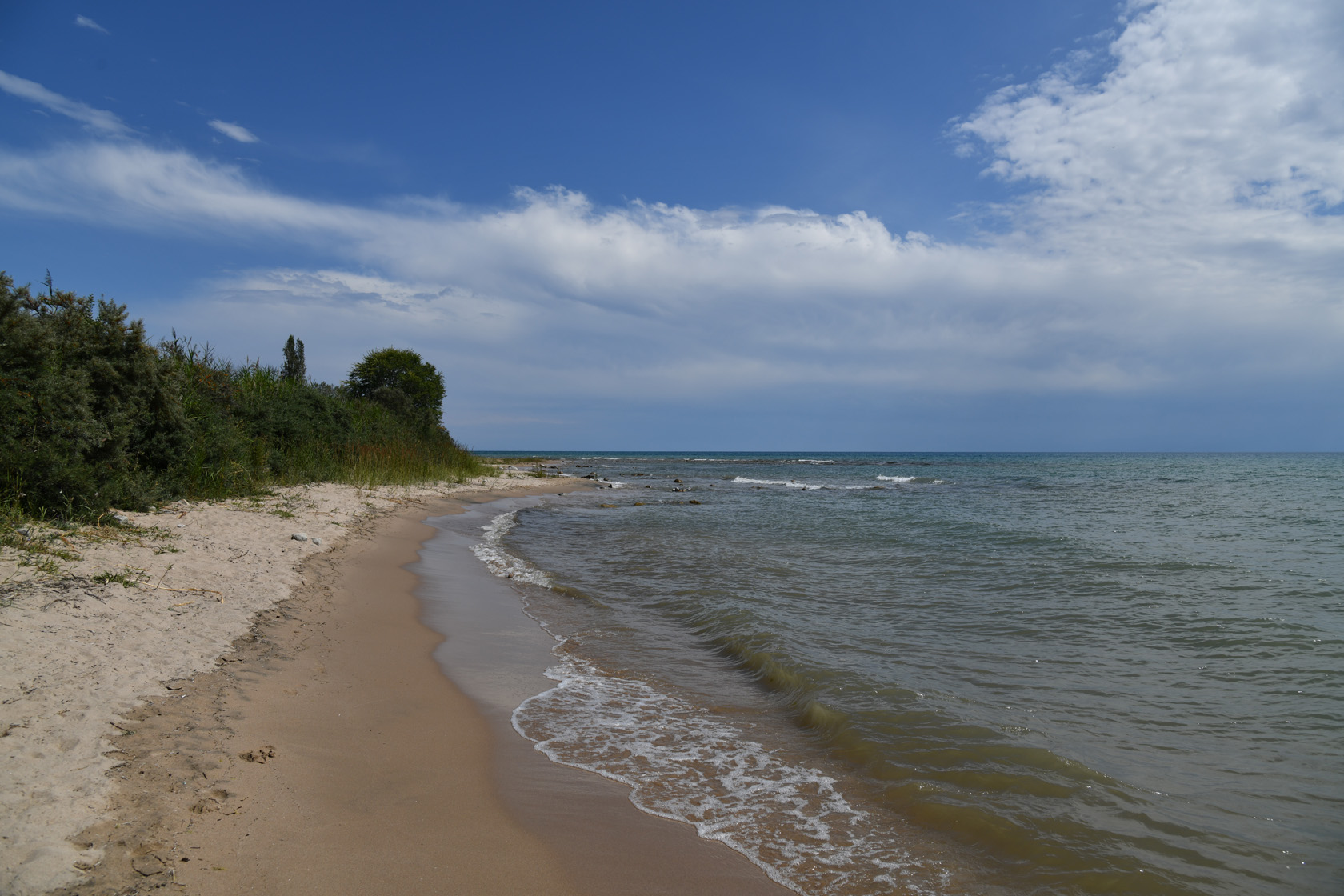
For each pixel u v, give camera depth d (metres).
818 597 10.04
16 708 4.00
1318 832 4.00
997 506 25.47
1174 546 14.92
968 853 3.84
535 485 31.80
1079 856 3.76
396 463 22.47
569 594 10.17
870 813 4.27
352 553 10.70
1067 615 9.00
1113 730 5.41
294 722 4.76
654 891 3.35
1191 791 4.47
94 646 5.12
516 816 3.98
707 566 12.48
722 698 6.27
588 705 5.96
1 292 8.38
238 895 2.89
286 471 16.06
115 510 9.22
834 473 60.66
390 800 3.96
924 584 10.96
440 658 6.81
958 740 5.17
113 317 10.44
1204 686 6.38
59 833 3.01
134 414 10.64
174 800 3.48
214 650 5.65
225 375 15.37
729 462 97.88
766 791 4.52
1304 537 16.28
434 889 3.15
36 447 8.21
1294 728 5.45
